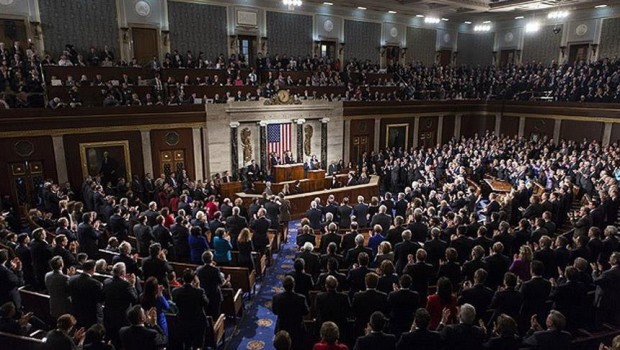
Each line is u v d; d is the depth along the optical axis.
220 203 17.67
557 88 25.47
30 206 15.68
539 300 6.10
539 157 22.30
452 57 32.56
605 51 26.59
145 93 18.61
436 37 31.50
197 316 6.04
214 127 19.36
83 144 16.64
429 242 8.12
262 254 11.10
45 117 15.55
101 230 11.05
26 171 15.59
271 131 20.89
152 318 5.55
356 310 5.74
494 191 18.53
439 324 5.52
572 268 6.32
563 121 24.56
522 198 14.63
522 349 4.73
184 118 18.62
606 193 12.83
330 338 4.30
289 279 5.80
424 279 6.76
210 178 19.45
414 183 16.56
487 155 22.62
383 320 4.52
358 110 23.77
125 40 20.86
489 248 8.57
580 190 16.56
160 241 9.38
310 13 25.86
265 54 24.73
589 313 6.50
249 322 8.66
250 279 9.31
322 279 6.91
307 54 26.30
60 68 17.36
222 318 7.35
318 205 13.48
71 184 16.58
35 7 18.61
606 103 22.45
